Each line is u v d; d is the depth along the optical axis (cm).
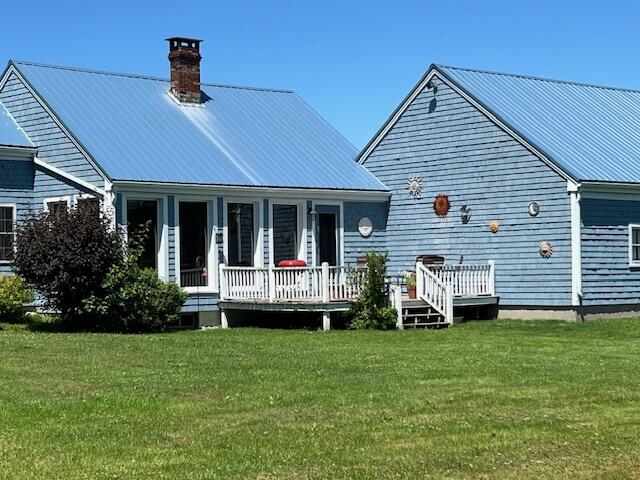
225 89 3344
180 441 1130
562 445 1104
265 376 1577
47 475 981
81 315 2464
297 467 1013
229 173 2811
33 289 2502
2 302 2470
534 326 2569
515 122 2884
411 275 2762
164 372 1611
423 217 3097
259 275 2658
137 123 2869
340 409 1307
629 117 3284
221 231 2750
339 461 1037
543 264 2777
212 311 2712
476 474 986
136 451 1080
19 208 2728
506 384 1497
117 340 2111
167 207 2650
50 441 1124
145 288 2459
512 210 2856
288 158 3061
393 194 3180
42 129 2777
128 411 1291
